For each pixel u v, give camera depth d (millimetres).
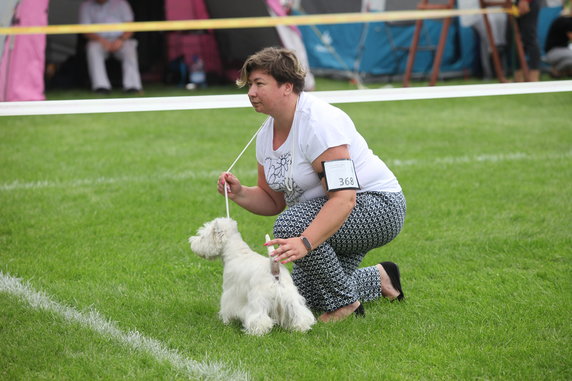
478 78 18984
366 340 4402
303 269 4633
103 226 6957
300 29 20156
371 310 4938
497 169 9242
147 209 7578
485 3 16594
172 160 9969
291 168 4551
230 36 18328
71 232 6762
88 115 14055
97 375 3936
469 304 5023
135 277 5629
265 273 4379
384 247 6410
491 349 4246
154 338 4457
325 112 4430
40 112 7680
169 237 6676
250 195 5039
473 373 3943
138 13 19016
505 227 6895
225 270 4637
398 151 10492
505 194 8055
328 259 4543
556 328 4574
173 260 6086
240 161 9969
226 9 18172
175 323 4711
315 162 4422
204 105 7859
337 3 19312
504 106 14992
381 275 5105
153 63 19375
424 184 8547
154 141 11336
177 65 18453
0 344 4316
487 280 5488
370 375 3910
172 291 5367
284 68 4336
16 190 8273
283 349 4234
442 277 5637
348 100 8320
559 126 12359
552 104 15039
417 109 14812
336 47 19203
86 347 4281
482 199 7883
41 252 6191
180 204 7777
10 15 14125
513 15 16219
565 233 6652
